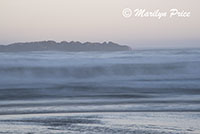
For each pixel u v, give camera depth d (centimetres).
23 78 7206
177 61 8188
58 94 5775
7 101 5112
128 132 3288
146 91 6069
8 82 6838
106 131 3328
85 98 5412
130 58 8731
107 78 7412
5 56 8675
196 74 7638
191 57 8694
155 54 9206
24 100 5200
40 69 7600
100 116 4022
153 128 3416
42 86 6475
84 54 9594
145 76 7544
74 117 3972
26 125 3566
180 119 3800
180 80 6981
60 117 3975
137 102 4994
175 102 4953
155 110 4359
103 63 8238
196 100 5112
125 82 6925
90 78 7400
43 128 3441
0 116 4041
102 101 5116
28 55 8969
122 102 5009
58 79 7288
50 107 4612
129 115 4059
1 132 3278
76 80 7162
